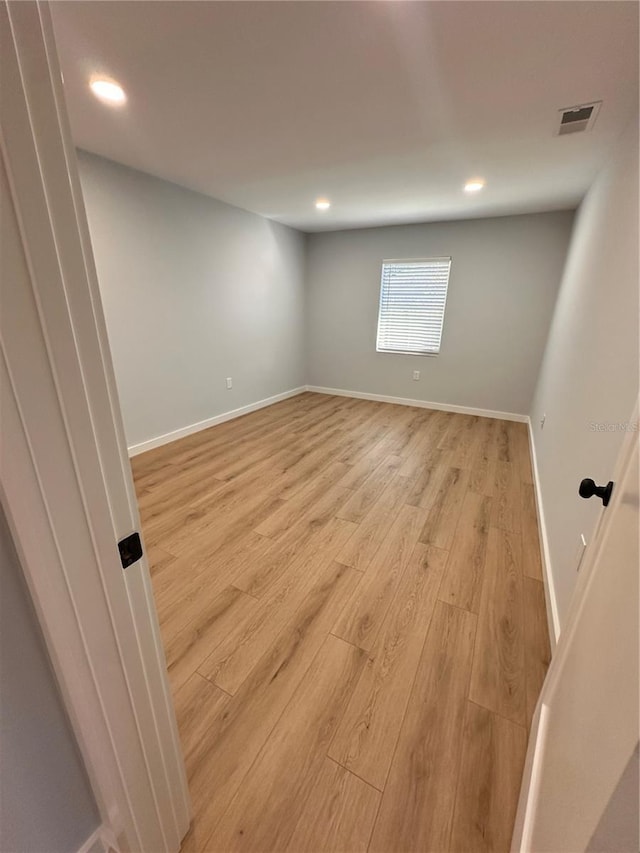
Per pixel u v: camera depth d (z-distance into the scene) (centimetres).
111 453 55
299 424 415
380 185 295
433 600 166
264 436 375
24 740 59
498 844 91
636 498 60
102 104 178
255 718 118
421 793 100
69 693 60
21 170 39
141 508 239
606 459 124
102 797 72
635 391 108
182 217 322
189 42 134
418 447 351
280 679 130
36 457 46
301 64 147
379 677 131
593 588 78
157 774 78
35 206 40
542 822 69
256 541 207
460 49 138
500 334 429
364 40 133
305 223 444
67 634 55
